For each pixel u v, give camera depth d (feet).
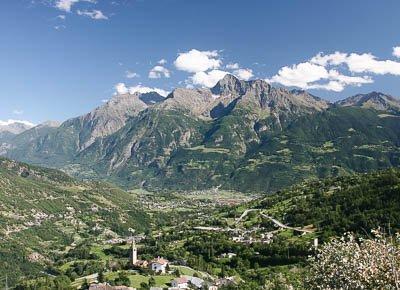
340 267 170.40
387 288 154.71
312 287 184.03
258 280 631.15
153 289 625.82
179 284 640.17
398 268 156.66
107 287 620.08
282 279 460.14
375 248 166.91
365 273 159.94
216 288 626.64
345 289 164.04
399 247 164.55
